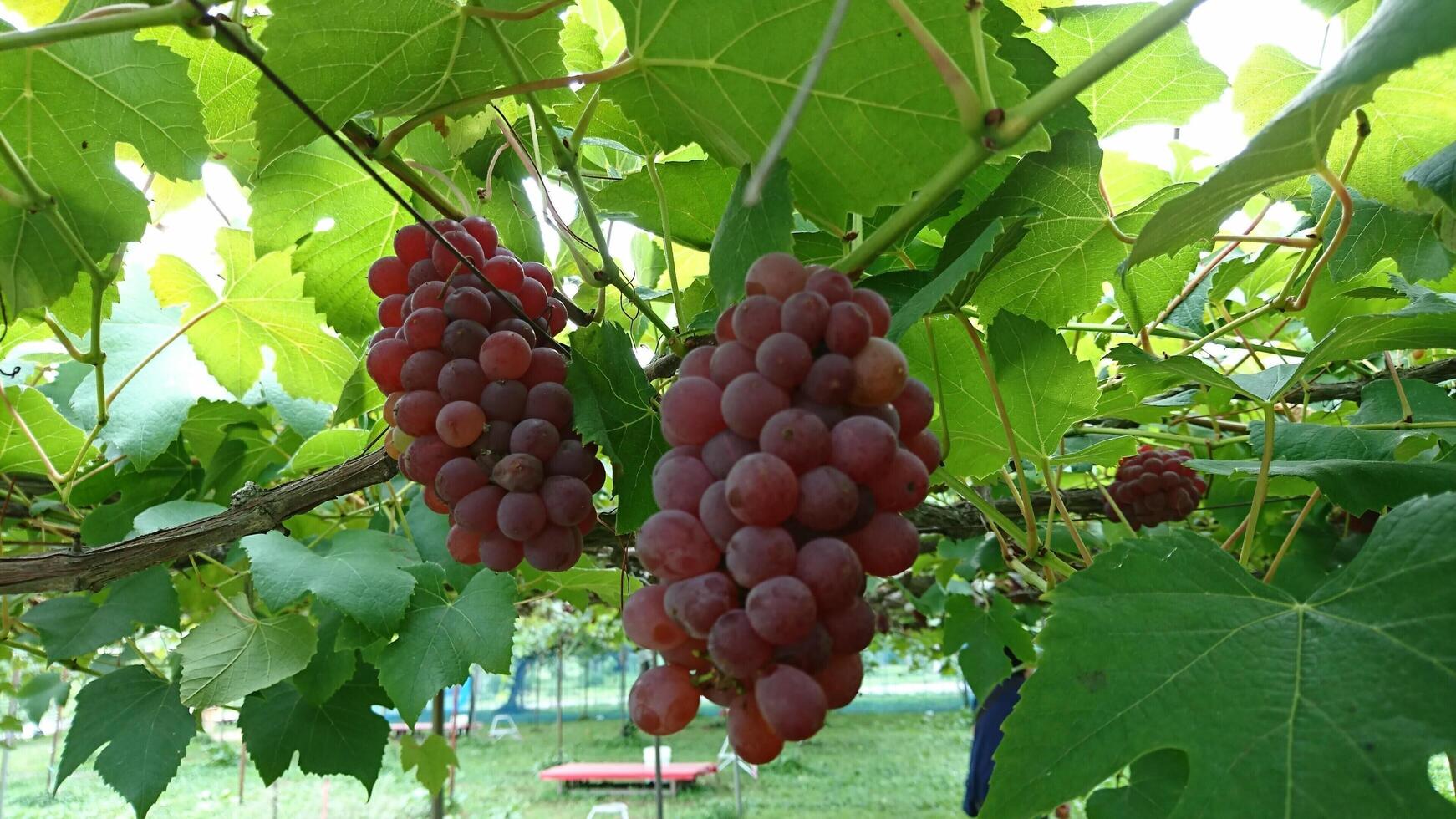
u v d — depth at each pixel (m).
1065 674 0.26
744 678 0.21
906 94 0.30
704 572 0.22
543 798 3.65
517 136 0.47
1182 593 0.27
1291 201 0.49
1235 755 0.24
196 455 0.61
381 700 0.54
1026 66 0.35
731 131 0.33
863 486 0.23
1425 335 0.40
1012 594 1.03
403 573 0.48
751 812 3.23
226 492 0.61
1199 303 0.59
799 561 0.21
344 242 0.49
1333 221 0.44
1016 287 0.45
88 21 0.28
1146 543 0.29
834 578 0.21
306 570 0.47
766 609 0.20
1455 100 0.35
